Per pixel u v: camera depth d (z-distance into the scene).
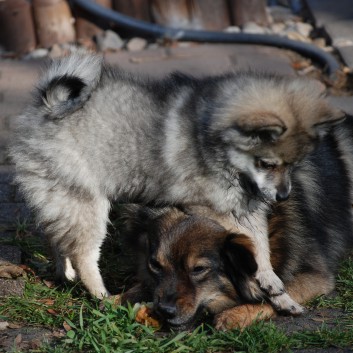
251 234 8.91
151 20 16.67
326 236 9.59
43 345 7.80
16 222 10.90
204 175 9.21
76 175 9.32
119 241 10.22
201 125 9.26
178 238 8.19
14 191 11.65
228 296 8.53
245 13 16.75
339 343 7.82
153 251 8.32
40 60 15.78
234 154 9.01
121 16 16.23
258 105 8.98
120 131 9.58
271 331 7.89
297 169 9.51
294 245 9.13
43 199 9.37
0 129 13.12
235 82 9.48
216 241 8.33
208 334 8.20
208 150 9.15
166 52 15.78
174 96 9.80
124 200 9.79
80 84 9.51
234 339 7.81
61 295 9.07
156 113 9.65
